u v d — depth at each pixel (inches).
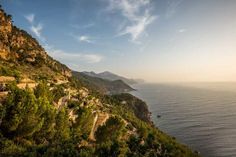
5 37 6333.7
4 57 5438.0
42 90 2304.4
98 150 1660.9
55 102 2758.4
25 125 1423.5
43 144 1523.1
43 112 1611.7
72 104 3036.4
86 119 2308.1
